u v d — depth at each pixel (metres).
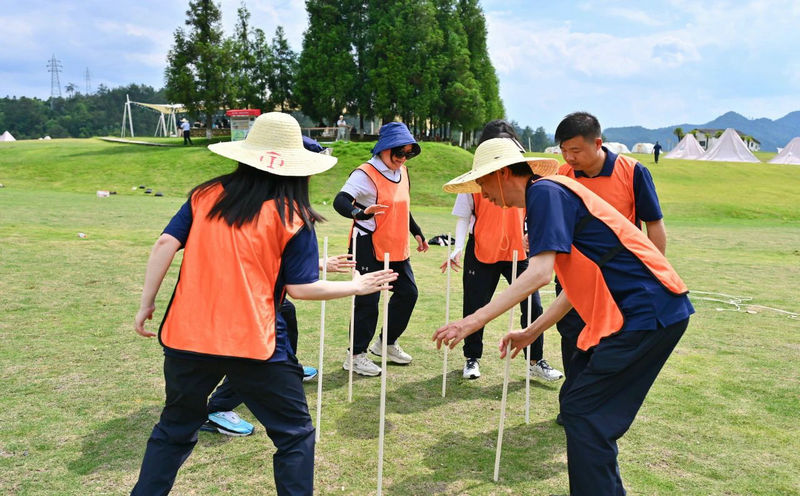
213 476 3.36
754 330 6.76
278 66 46.41
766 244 15.34
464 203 5.14
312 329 6.43
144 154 35.00
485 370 5.36
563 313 3.18
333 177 28.98
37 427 3.80
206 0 40.81
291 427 2.74
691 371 5.31
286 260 2.71
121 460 3.44
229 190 2.70
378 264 5.07
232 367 2.60
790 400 4.64
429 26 42.91
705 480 3.42
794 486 3.37
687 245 15.00
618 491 2.82
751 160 56.00
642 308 2.69
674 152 63.72
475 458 3.68
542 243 2.74
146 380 4.66
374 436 3.95
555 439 3.98
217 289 2.59
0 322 6.03
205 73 41.12
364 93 44.53
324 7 43.62
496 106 51.09
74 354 5.20
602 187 3.94
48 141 50.19
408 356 5.46
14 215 14.48
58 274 8.30
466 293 5.18
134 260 9.55
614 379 2.73
